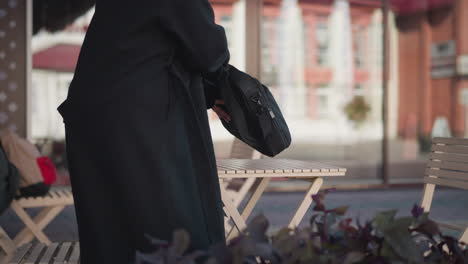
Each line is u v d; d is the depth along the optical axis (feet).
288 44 28.37
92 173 6.67
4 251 13.39
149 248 6.33
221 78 7.18
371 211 20.94
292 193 26.96
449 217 20.20
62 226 18.43
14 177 12.86
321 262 4.38
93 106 6.56
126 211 6.43
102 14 6.91
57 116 25.86
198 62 6.60
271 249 4.35
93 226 6.61
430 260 5.14
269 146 7.47
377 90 29.58
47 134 25.76
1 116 25.00
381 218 4.69
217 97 7.68
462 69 30.12
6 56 24.99
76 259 9.68
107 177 6.60
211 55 6.57
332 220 4.93
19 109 25.13
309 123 28.91
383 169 29.48
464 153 10.33
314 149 29.04
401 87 29.78
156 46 6.57
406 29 29.66
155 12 6.49
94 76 6.65
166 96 6.57
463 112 30.17
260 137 7.52
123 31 6.61
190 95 6.66
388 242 4.57
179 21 6.50
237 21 27.14
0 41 24.94
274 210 21.57
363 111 29.45
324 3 28.76
